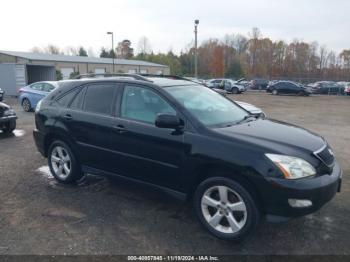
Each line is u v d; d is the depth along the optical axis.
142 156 4.19
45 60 41.03
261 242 3.57
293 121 13.30
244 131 3.80
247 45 85.44
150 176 4.21
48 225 3.92
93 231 3.78
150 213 4.23
